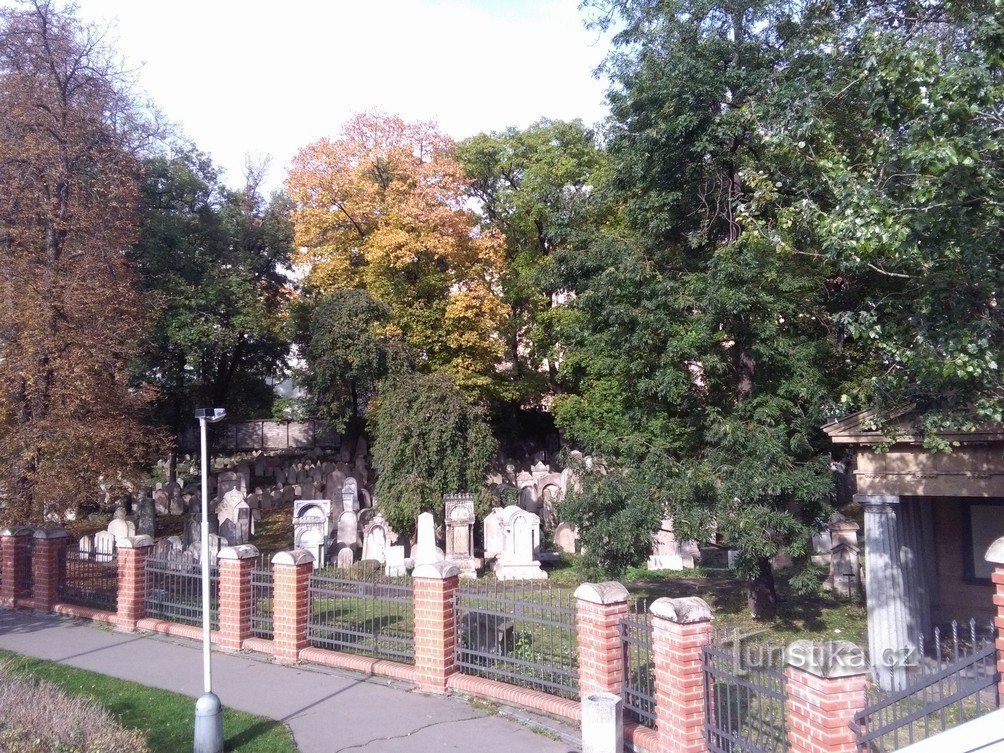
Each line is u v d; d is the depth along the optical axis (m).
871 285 14.41
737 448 13.76
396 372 29.52
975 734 5.33
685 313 14.53
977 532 14.75
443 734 8.79
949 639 13.70
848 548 18.27
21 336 19.77
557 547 24.67
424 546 21.30
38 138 20.59
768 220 13.92
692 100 13.77
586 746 7.34
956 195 8.87
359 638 11.83
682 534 13.96
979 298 9.70
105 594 15.58
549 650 10.38
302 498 32.78
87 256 20.95
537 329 33.31
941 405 10.34
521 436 41.66
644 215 15.49
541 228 34.06
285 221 37.28
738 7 14.10
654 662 7.88
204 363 34.59
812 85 12.28
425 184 31.14
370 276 31.30
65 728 7.55
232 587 12.92
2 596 17.12
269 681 11.02
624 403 16.61
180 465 40.44
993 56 8.86
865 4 12.35
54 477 19.62
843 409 11.59
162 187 31.77
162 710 9.80
